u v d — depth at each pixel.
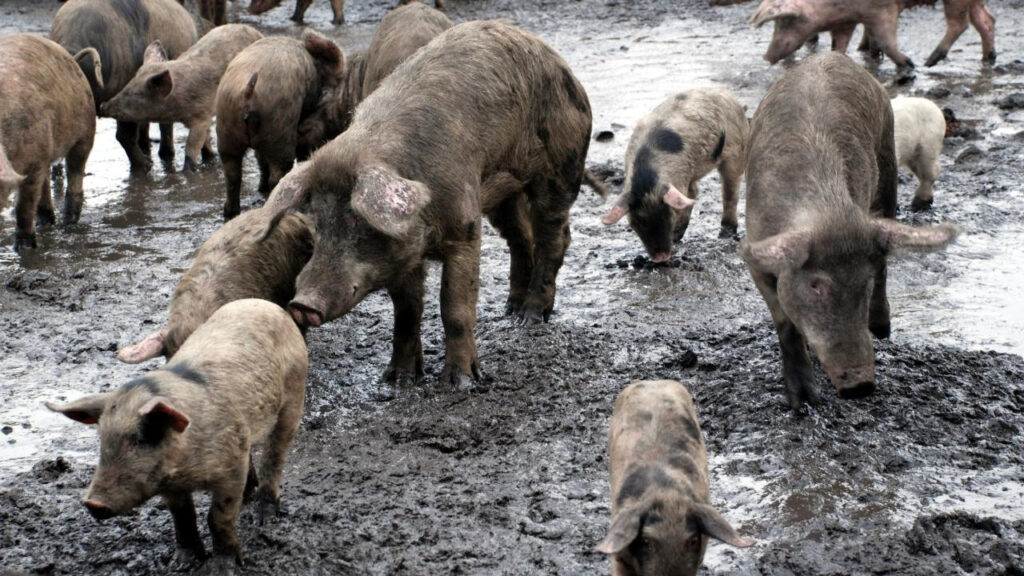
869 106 10.83
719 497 8.73
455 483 9.09
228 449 7.62
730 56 23.55
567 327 12.06
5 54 14.25
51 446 9.99
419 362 11.05
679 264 13.80
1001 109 19.23
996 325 11.60
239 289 9.99
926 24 25.48
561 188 12.14
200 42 17.75
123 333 12.27
